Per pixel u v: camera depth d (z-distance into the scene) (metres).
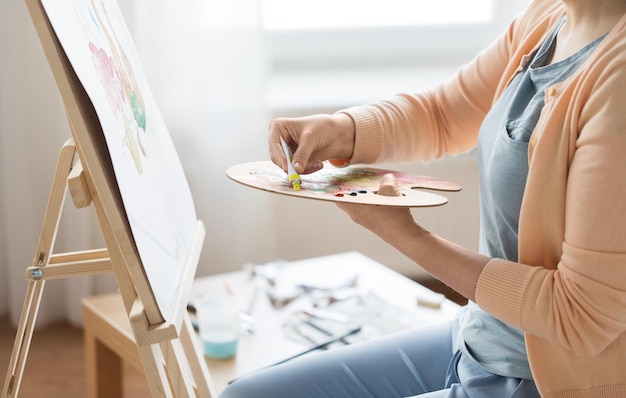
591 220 0.95
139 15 2.49
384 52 2.89
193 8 2.51
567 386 1.06
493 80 1.39
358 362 1.27
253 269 2.05
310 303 1.87
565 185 1.03
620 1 1.06
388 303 1.83
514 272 1.04
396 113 1.42
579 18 1.11
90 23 1.14
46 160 2.54
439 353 1.30
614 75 0.96
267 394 1.20
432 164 2.76
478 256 1.08
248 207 2.68
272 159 1.27
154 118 1.40
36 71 2.47
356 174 1.30
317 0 2.82
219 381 1.54
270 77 2.71
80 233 2.54
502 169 1.12
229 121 2.61
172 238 1.21
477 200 2.83
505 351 1.15
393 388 1.25
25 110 2.49
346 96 2.75
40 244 1.14
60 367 2.39
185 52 2.54
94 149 0.99
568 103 1.02
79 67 0.98
